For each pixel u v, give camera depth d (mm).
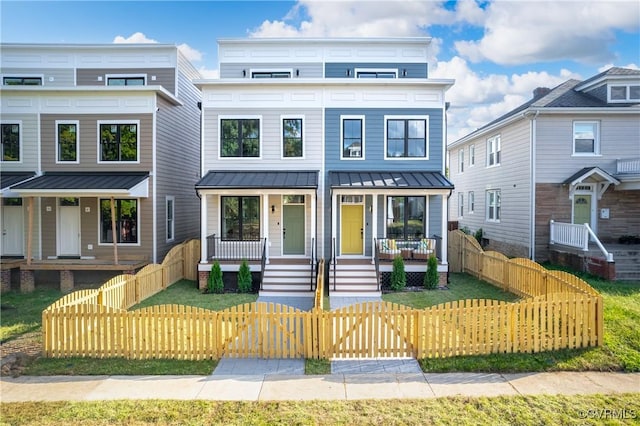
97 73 17625
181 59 18125
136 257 14906
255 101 15297
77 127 15328
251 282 13180
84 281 14766
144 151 15273
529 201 17000
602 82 17438
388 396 5742
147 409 5383
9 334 8859
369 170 15273
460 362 6871
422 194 13789
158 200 15562
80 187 13555
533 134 16828
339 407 5406
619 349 7145
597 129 16844
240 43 17047
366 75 17047
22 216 15500
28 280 13727
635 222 16828
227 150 15375
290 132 15383
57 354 7289
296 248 15320
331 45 17078
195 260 15578
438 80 14938
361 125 15305
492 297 11844
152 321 7250
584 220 17000
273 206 15242
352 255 15211
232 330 7266
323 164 15305
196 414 5254
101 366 6879
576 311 7273
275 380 6324
